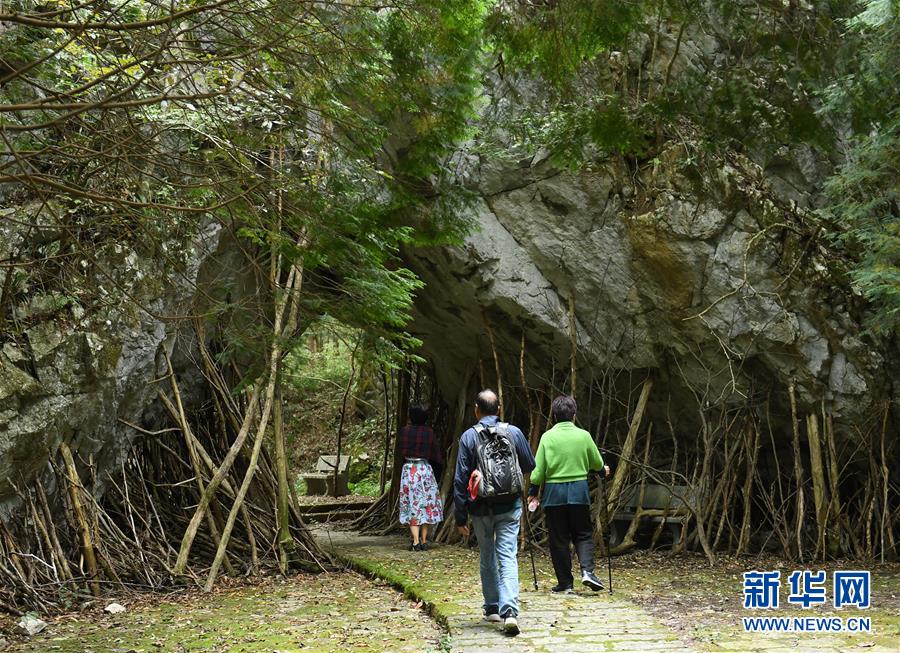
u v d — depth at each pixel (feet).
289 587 21.84
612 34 16.28
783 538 25.27
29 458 19.56
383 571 22.89
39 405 19.43
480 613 16.89
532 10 16.98
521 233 27.53
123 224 18.78
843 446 26.16
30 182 12.44
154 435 23.85
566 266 27.43
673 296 26.25
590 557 18.90
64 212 18.94
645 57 26.02
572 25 16.06
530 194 27.17
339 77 15.15
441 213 19.21
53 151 13.91
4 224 18.33
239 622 17.43
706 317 25.86
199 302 24.16
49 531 20.04
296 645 15.24
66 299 19.77
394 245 21.25
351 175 17.30
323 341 59.57
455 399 34.19
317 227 16.39
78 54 16.84
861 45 18.69
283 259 23.15
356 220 16.70
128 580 21.06
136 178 17.34
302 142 18.28
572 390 27.12
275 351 23.79
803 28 17.08
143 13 16.87
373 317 20.61
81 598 19.38
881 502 25.61
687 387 27.66
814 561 24.39
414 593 19.58
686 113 17.65
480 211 26.99
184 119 17.19
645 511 27.17
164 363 23.70
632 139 18.13
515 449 16.61
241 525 24.73
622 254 26.68
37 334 19.40
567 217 27.14
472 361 32.22
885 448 25.86
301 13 14.44
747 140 17.66
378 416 58.49
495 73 25.03
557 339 28.14
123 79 16.51
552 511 19.29
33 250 19.33
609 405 27.81
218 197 16.40
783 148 25.73
